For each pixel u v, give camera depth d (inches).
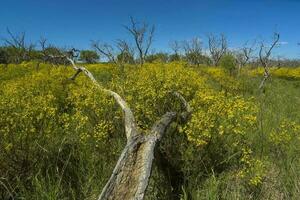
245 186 197.8
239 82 701.3
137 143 170.1
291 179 208.2
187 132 195.6
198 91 246.8
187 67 349.4
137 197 142.9
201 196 185.0
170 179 195.8
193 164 201.6
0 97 235.8
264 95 608.1
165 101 238.2
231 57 1058.7
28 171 192.9
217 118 199.2
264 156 233.0
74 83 408.2
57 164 206.1
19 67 703.7
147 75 273.0
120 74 363.9
